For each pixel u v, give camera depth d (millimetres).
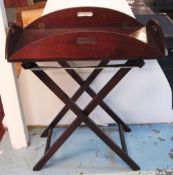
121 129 1512
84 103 1549
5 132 1610
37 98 1530
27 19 1598
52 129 1559
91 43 1009
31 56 1031
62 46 1016
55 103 1546
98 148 1460
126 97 1543
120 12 1287
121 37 1002
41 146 1485
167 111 1584
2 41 1237
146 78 1486
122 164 1344
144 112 1591
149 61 1431
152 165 1322
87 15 1292
